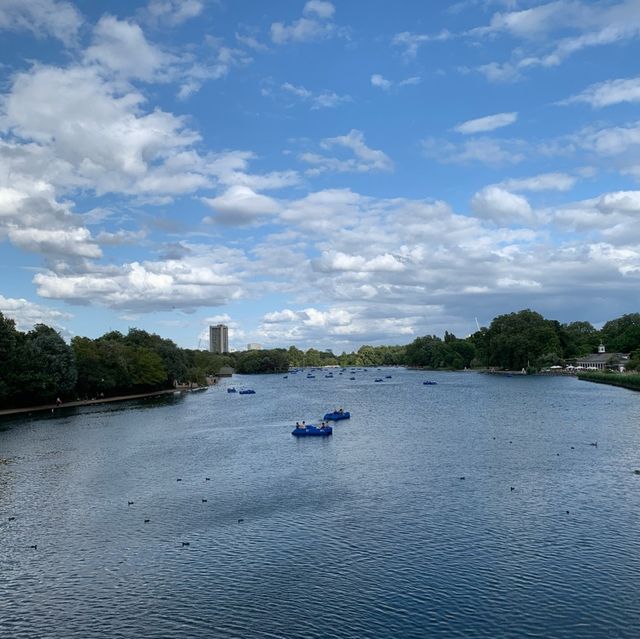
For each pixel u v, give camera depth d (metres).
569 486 68.19
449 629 36.31
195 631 36.88
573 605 39.00
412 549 49.09
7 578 45.34
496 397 198.25
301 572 45.03
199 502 65.31
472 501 62.81
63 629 37.50
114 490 71.62
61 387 184.88
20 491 71.75
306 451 97.31
